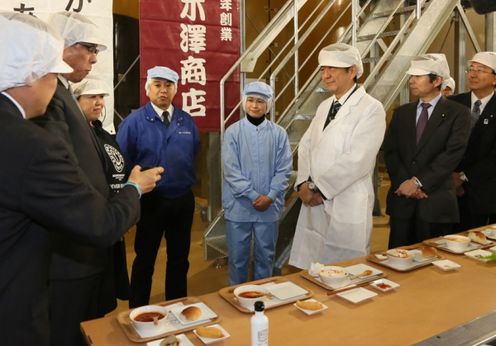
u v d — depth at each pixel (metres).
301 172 2.48
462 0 4.23
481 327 1.14
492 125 2.60
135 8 4.07
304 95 3.91
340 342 1.10
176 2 3.17
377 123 2.22
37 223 1.08
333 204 2.27
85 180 1.14
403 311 1.28
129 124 2.48
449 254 1.78
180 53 3.22
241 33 3.42
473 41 4.14
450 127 2.28
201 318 1.23
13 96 1.05
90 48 1.57
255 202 2.46
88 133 1.48
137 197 1.27
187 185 2.58
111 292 1.68
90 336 1.16
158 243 2.54
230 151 2.53
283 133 2.64
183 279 2.67
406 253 1.67
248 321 1.24
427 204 2.27
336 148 2.24
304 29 5.27
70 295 1.46
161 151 2.50
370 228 2.28
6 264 1.04
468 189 2.68
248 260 2.63
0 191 0.98
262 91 2.47
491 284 1.47
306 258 2.47
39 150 1.00
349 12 5.29
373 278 1.52
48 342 1.16
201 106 3.32
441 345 1.05
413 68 2.31
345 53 2.18
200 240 4.20
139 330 1.17
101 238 1.11
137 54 3.85
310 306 1.27
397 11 3.87
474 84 2.68
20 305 1.06
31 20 1.08
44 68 1.05
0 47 0.99
